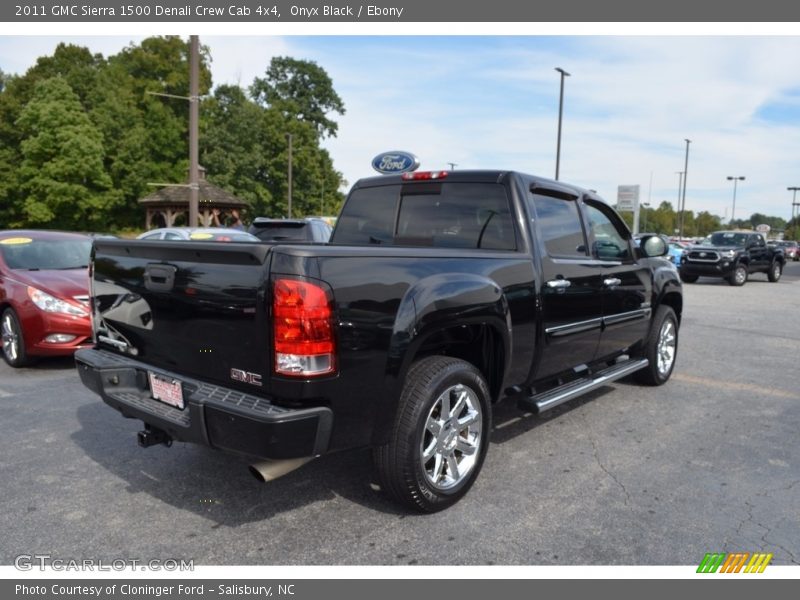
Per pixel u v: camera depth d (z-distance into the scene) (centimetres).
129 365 351
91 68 5216
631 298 541
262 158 5628
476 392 356
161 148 5075
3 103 4897
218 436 289
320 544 308
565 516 340
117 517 335
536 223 422
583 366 490
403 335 306
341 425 293
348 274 288
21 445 441
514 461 420
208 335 306
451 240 441
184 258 316
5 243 738
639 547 309
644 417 526
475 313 345
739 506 356
